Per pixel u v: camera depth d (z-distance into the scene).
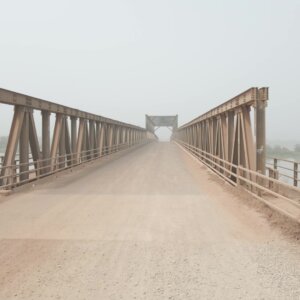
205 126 22.55
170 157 28.47
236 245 5.94
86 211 8.68
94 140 26.00
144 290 4.24
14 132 12.17
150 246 5.93
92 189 12.15
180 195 10.86
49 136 15.43
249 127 11.28
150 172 17.36
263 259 5.25
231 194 10.97
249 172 9.97
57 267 5.03
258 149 10.10
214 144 18.66
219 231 6.81
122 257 5.40
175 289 4.26
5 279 4.63
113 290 4.25
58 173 16.14
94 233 6.74
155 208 8.99
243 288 4.27
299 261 5.17
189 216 8.10
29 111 13.41
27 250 5.79
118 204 9.52
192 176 15.70
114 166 20.69
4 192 10.99
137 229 7.01
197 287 4.31
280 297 4.03
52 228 7.12
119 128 37.50
